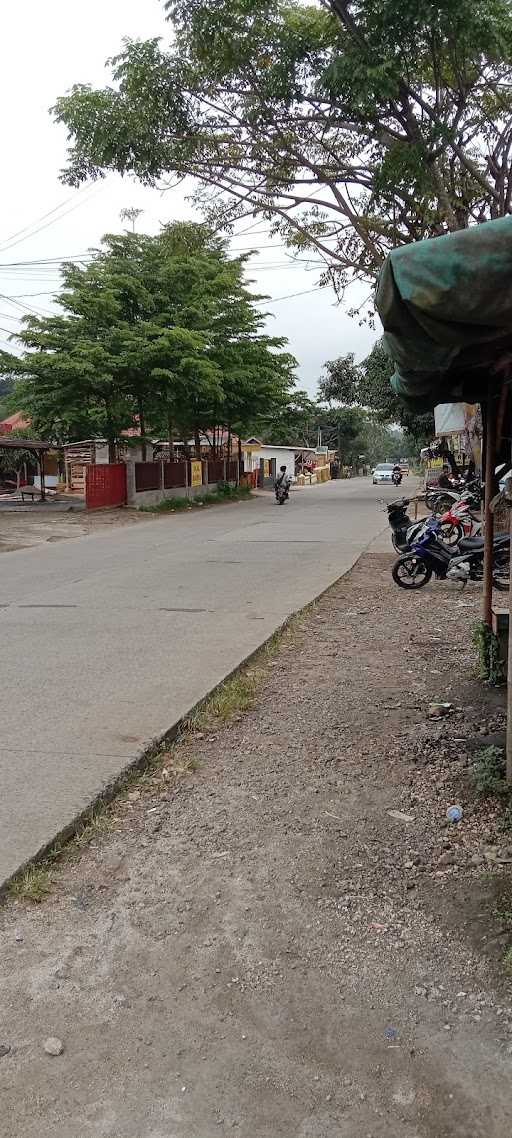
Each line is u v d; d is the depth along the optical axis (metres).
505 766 3.96
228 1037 2.27
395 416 27.00
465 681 5.71
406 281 2.52
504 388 4.73
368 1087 2.08
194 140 9.01
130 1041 2.26
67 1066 2.17
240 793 3.92
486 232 2.48
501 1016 2.33
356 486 43.66
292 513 22.89
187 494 27.55
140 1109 2.03
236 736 4.72
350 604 9.05
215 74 8.50
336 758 4.32
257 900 2.97
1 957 2.65
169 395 22.77
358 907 2.91
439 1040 2.24
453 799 3.76
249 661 6.34
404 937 2.72
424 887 3.03
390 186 8.29
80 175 9.29
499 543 9.58
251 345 26.28
